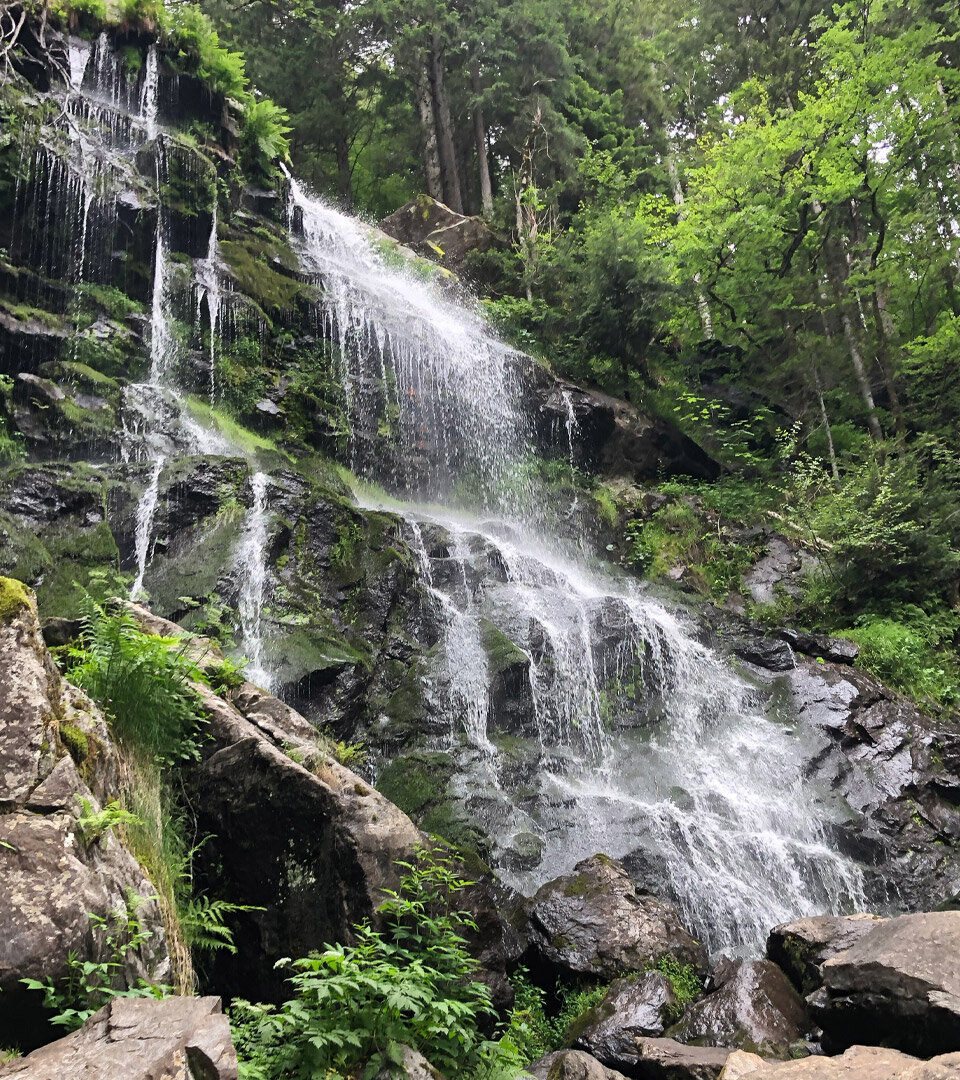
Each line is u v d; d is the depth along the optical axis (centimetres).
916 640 1395
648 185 2934
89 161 1391
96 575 742
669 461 1936
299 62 2608
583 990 669
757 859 932
